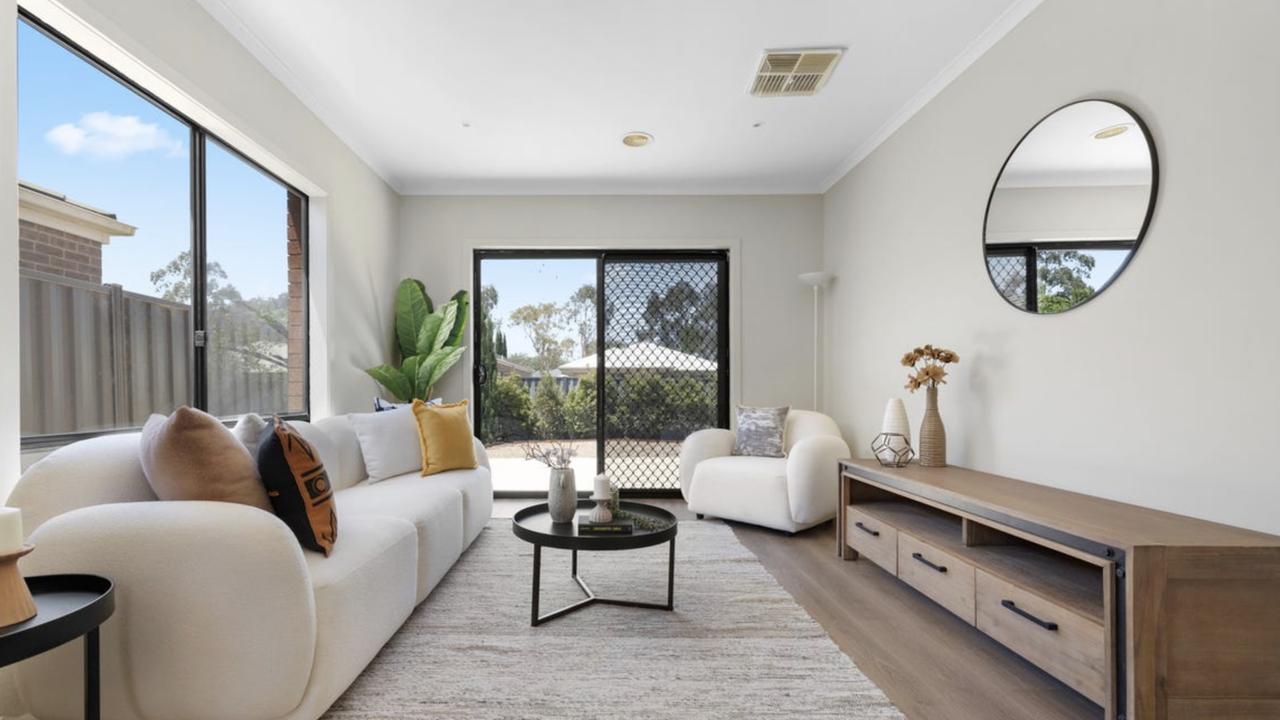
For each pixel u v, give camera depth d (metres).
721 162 4.51
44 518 1.56
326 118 3.55
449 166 4.55
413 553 2.30
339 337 3.78
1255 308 1.66
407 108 3.55
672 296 5.17
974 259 2.93
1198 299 1.82
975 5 2.57
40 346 1.87
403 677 1.94
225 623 1.49
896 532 2.73
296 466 1.79
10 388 1.62
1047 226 2.42
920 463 3.04
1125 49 2.06
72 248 1.98
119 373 2.18
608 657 2.09
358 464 3.23
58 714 1.51
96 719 1.27
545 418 5.17
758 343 5.04
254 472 1.78
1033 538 1.88
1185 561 1.51
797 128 3.86
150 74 2.17
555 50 2.92
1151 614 1.50
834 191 4.80
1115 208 2.09
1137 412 2.03
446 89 3.32
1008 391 2.68
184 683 1.48
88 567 1.45
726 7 2.57
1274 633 1.50
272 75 2.97
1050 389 2.43
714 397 5.17
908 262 3.58
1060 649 1.74
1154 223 1.96
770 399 5.02
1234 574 1.51
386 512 2.50
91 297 2.06
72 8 1.79
